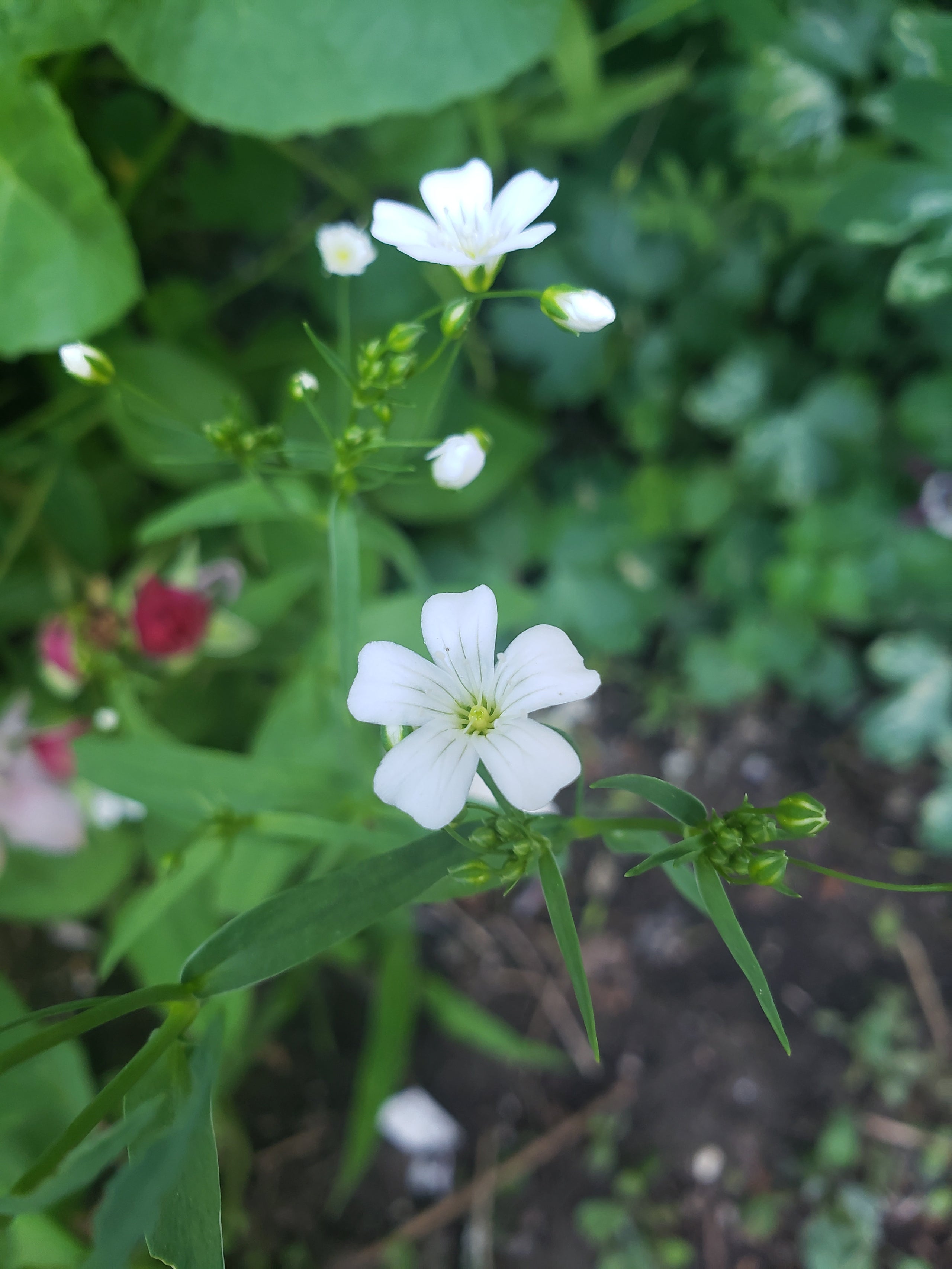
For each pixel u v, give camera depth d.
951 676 0.18
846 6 0.15
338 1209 0.18
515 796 0.07
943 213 0.15
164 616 0.14
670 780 0.20
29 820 0.14
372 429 0.10
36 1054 0.07
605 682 0.21
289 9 0.13
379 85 0.14
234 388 0.15
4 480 0.16
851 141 0.16
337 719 0.11
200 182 0.17
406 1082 0.19
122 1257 0.06
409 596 0.13
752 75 0.16
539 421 0.20
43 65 0.15
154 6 0.13
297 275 0.18
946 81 0.14
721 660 0.19
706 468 0.19
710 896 0.08
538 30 0.14
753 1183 0.18
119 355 0.15
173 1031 0.08
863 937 0.19
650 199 0.17
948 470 0.17
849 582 0.18
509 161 0.18
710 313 0.18
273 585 0.14
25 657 0.16
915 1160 0.18
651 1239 0.18
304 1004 0.19
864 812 0.20
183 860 0.11
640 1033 0.19
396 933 0.16
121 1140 0.07
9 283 0.14
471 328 0.18
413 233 0.09
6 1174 0.12
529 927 0.20
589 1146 0.18
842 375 0.17
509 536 0.19
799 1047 0.19
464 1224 0.18
